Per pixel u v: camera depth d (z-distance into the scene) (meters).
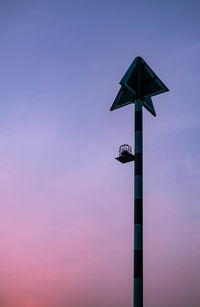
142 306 26.81
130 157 31.59
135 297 27.11
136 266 27.92
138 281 27.44
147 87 35.31
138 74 35.62
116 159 32.03
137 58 36.31
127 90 33.97
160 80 34.56
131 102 35.41
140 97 34.62
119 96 36.84
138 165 31.28
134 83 35.09
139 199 30.06
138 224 29.20
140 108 34.00
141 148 32.19
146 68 36.16
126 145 32.19
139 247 28.47
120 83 33.06
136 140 32.50
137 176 30.86
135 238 28.91
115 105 36.91
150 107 37.72
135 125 33.34
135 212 29.72
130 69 34.94
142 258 28.28
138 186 30.47
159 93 34.22
